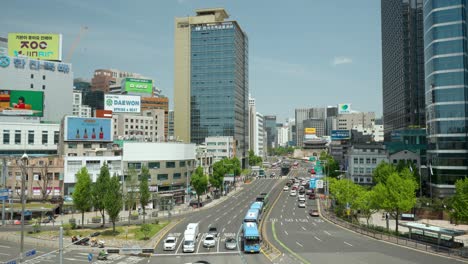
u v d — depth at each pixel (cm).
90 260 5072
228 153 19700
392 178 6894
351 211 8888
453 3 10300
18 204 9512
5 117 13988
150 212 10256
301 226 8125
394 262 5056
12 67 16062
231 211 10381
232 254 5722
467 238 6862
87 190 7844
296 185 15900
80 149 11688
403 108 18912
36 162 10112
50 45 17375
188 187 12531
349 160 14338
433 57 10588
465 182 5766
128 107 18925
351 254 5547
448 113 10256
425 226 6281
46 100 16775
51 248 6219
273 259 5347
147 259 5500
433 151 10662
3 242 6631
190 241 5956
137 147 11162
